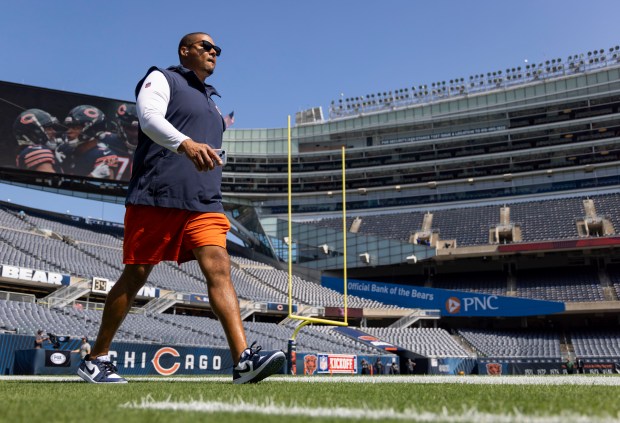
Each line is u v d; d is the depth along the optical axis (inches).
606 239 1026.7
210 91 139.3
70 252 978.1
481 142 1402.6
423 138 1453.0
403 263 1163.9
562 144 1350.9
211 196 128.0
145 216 125.8
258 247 1384.1
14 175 1138.7
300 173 1469.0
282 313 997.2
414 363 845.8
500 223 1231.5
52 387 113.3
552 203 1261.1
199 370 593.6
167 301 869.2
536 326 1143.6
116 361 529.7
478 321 1157.1
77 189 1182.3
